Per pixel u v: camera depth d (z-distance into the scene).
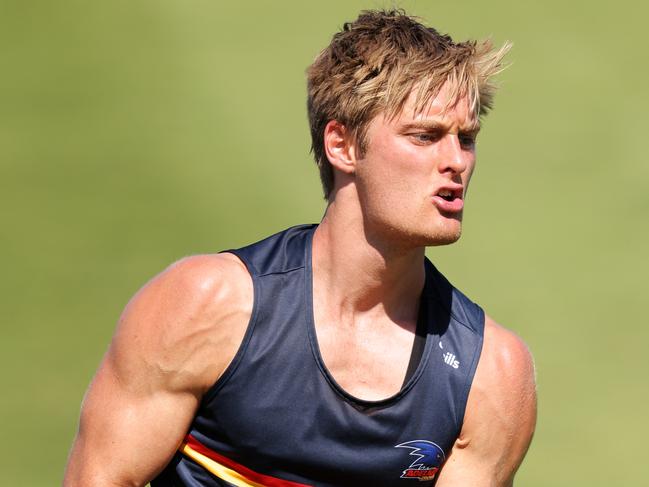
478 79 10.34
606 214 40.47
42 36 48.69
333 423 10.28
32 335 32.41
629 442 29.56
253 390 10.19
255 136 43.47
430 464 10.65
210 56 48.81
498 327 11.07
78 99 45.06
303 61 48.88
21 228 37.41
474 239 39.00
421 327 10.72
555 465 28.53
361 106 10.16
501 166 43.28
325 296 10.48
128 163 41.31
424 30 10.52
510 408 10.82
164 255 36.34
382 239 10.31
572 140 44.72
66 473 10.45
